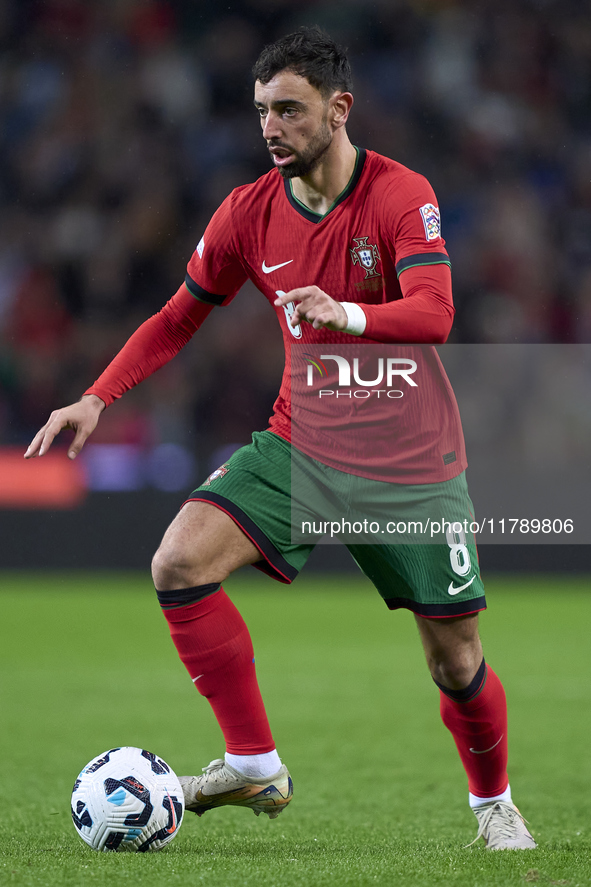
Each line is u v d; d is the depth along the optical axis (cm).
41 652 3338
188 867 984
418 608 1201
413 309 1066
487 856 1085
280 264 1230
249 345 5916
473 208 6394
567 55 6906
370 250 1180
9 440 5319
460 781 1758
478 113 6675
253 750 1209
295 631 3769
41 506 5047
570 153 6644
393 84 6719
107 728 2227
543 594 4631
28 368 5919
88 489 5088
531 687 2752
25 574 5038
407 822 1430
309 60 1133
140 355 1298
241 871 967
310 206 1205
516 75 6825
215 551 1167
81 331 6116
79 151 6600
